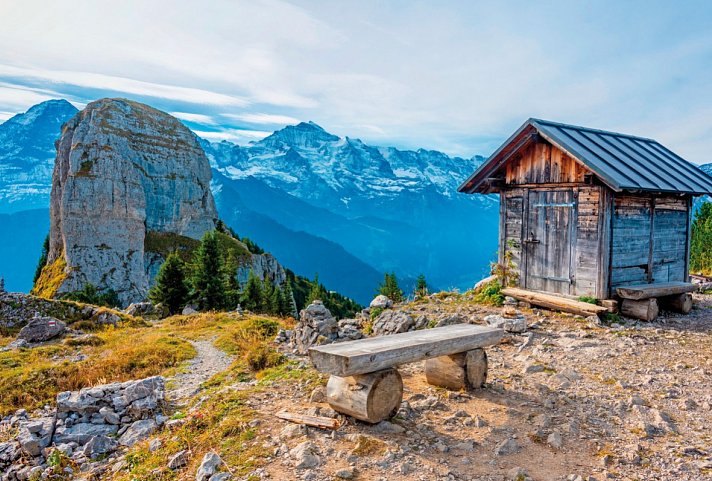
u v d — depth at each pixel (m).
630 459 6.02
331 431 6.81
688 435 6.79
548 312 15.41
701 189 16.59
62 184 128.12
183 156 148.00
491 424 7.03
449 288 20.19
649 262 16.36
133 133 139.50
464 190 19.06
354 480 5.53
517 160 17.50
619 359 10.55
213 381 13.20
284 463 5.99
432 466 5.82
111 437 9.62
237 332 22.81
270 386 9.74
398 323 14.85
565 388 8.69
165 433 8.46
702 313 15.95
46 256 138.50
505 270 17.94
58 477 8.08
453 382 8.52
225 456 6.43
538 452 6.24
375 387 6.80
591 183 14.80
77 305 29.80
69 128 132.62
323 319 15.23
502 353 11.27
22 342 22.70
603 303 14.58
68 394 10.79
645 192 14.53
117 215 122.00
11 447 9.38
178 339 22.88
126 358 18.03
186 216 146.00
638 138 20.25
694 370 9.73
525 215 17.22
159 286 53.50
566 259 15.84
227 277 66.00
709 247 28.55
